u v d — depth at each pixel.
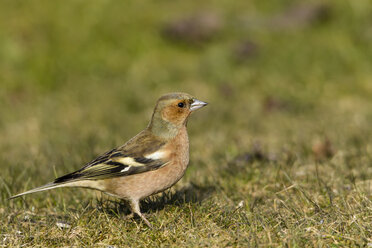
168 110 7.13
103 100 14.89
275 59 16.78
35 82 15.80
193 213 7.03
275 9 20.16
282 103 14.59
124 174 6.90
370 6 18.64
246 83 15.94
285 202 7.54
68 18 17.84
